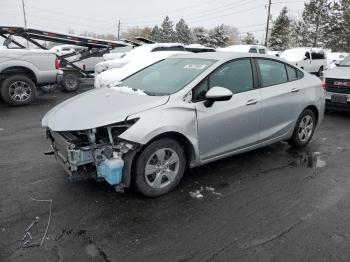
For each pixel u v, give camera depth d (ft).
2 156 17.01
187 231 10.52
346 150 18.56
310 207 12.12
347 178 14.73
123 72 30.12
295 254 9.48
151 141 12.00
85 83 53.57
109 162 11.43
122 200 12.35
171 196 12.75
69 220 11.03
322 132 22.29
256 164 16.10
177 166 12.91
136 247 9.71
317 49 68.23
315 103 18.44
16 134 21.44
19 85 31.14
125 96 13.23
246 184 13.89
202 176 14.57
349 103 26.03
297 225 10.93
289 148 18.63
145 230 10.53
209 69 13.87
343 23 142.51
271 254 9.48
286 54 65.05
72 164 11.61
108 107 12.25
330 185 13.98
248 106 14.73
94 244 9.82
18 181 13.89
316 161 16.72
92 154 11.68
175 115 12.36
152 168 12.28
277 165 16.06
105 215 11.35
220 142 14.03
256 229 10.68
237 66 14.90
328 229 10.73
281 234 10.42
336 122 25.35
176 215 11.44
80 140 11.92
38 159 16.56
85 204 12.04
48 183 13.70
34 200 12.30
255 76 15.48
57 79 33.06
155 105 12.21
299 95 17.44
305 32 158.92
